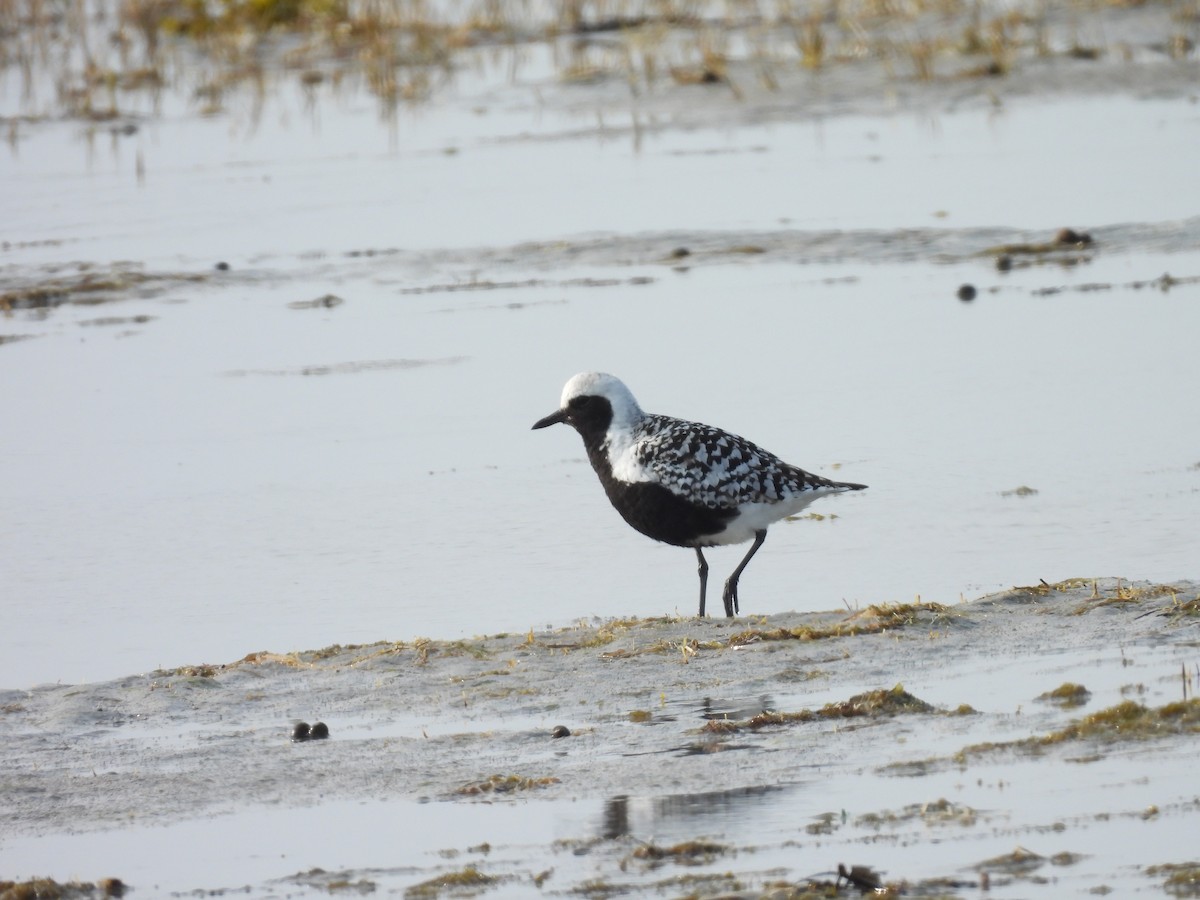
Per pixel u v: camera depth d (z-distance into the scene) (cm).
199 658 1217
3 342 2155
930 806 814
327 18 4159
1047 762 862
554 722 1000
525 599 1330
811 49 3562
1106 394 1756
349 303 2272
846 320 2072
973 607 1165
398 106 3547
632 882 759
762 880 748
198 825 871
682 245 2459
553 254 2452
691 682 1052
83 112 3562
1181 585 1176
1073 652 1049
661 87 3538
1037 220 2467
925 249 2373
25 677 1187
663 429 1323
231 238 2617
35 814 899
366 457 1698
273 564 1429
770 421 1719
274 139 3316
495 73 3794
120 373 2005
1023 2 3947
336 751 970
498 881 771
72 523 1538
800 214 2586
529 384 1902
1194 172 2686
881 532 1427
